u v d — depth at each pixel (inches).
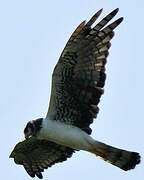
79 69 519.2
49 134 523.8
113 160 532.7
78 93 523.8
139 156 528.1
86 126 531.2
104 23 511.8
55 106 523.5
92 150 529.0
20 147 576.1
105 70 517.3
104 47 516.4
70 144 527.2
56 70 510.9
